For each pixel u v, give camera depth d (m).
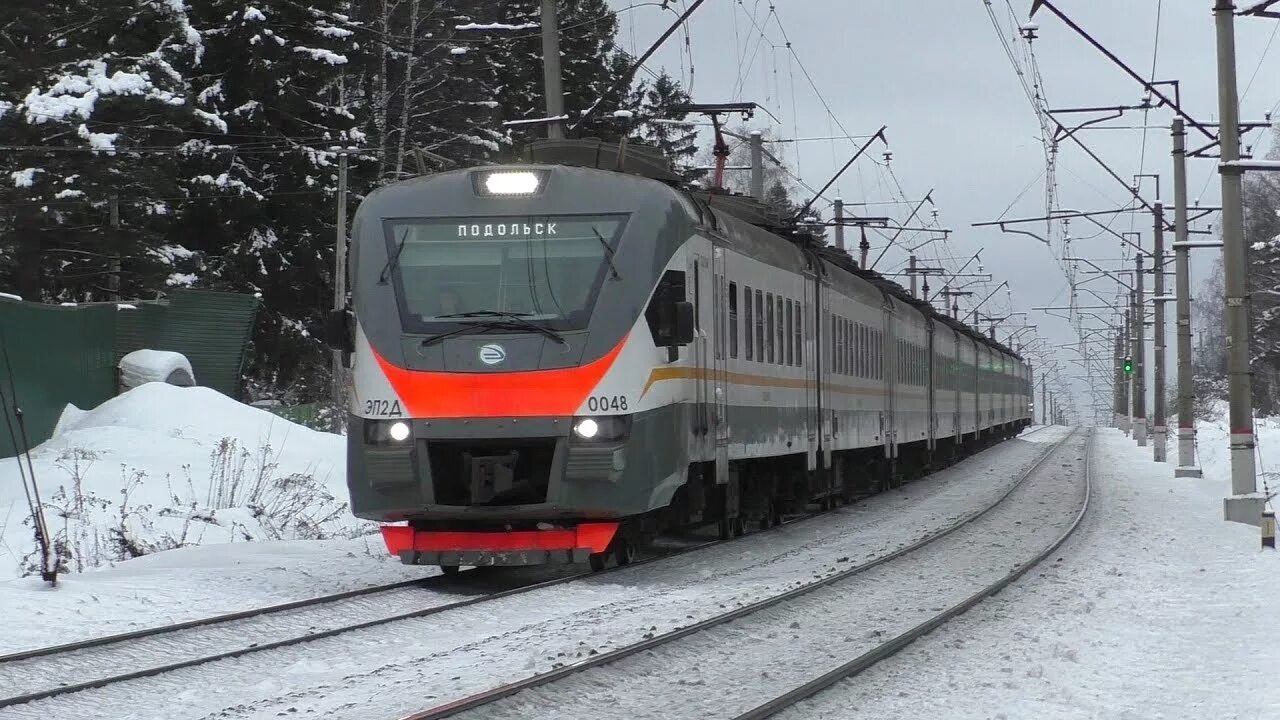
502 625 11.24
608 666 9.12
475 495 13.21
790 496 21.20
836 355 23.30
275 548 16.62
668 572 14.80
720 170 26.20
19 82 30.91
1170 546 17.58
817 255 23.03
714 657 9.91
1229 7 20.89
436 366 13.30
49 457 22.62
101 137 30.38
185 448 23.80
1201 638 10.70
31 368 24.78
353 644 10.24
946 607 12.39
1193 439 34.12
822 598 12.70
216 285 36.56
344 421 36.28
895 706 8.30
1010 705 8.33
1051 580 14.20
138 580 13.34
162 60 33.25
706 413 15.37
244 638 10.55
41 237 32.16
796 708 8.15
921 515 23.20
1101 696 8.59
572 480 13.17
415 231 13.80
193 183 36.44
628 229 13.70
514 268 13.58
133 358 27.31
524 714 7.91
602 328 13.39
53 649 9.66
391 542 13.77
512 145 46.81
